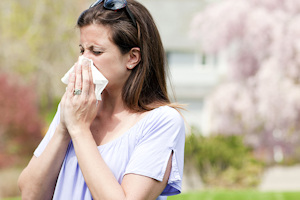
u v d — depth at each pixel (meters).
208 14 21.61
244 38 20.62
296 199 11.14
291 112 19.42
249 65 20.84
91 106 2.33
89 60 2.38
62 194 2.37
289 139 20.61
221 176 16.50
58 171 2.41
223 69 28.09
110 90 2.48
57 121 2.60
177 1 30.50
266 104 19.66
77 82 2.34
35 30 22.17
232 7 20.70
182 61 29.03
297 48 19.39
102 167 2.21
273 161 21.70
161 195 2.42
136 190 2.19
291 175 19.73
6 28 22.03
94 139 2.46
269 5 20.30
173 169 2.31
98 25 2.38
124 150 2.33
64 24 21.89
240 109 20.73
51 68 21.75
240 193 12.02
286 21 19.73
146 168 2.24
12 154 17.77
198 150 16.55
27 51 21.97
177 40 28.75
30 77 22.05
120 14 2.41
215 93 21.83
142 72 2.47
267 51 20.19
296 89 19.41
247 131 20.98
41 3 22.31
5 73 19.59
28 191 2.40
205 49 21.88
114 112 2.49
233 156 16.94
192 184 16.17
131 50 2.44
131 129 2.37
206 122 28.11
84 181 2.35
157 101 2.52
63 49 21.70
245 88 20.77
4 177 15.06
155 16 29.84
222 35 21.11
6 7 22.23
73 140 2.29
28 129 18.22
